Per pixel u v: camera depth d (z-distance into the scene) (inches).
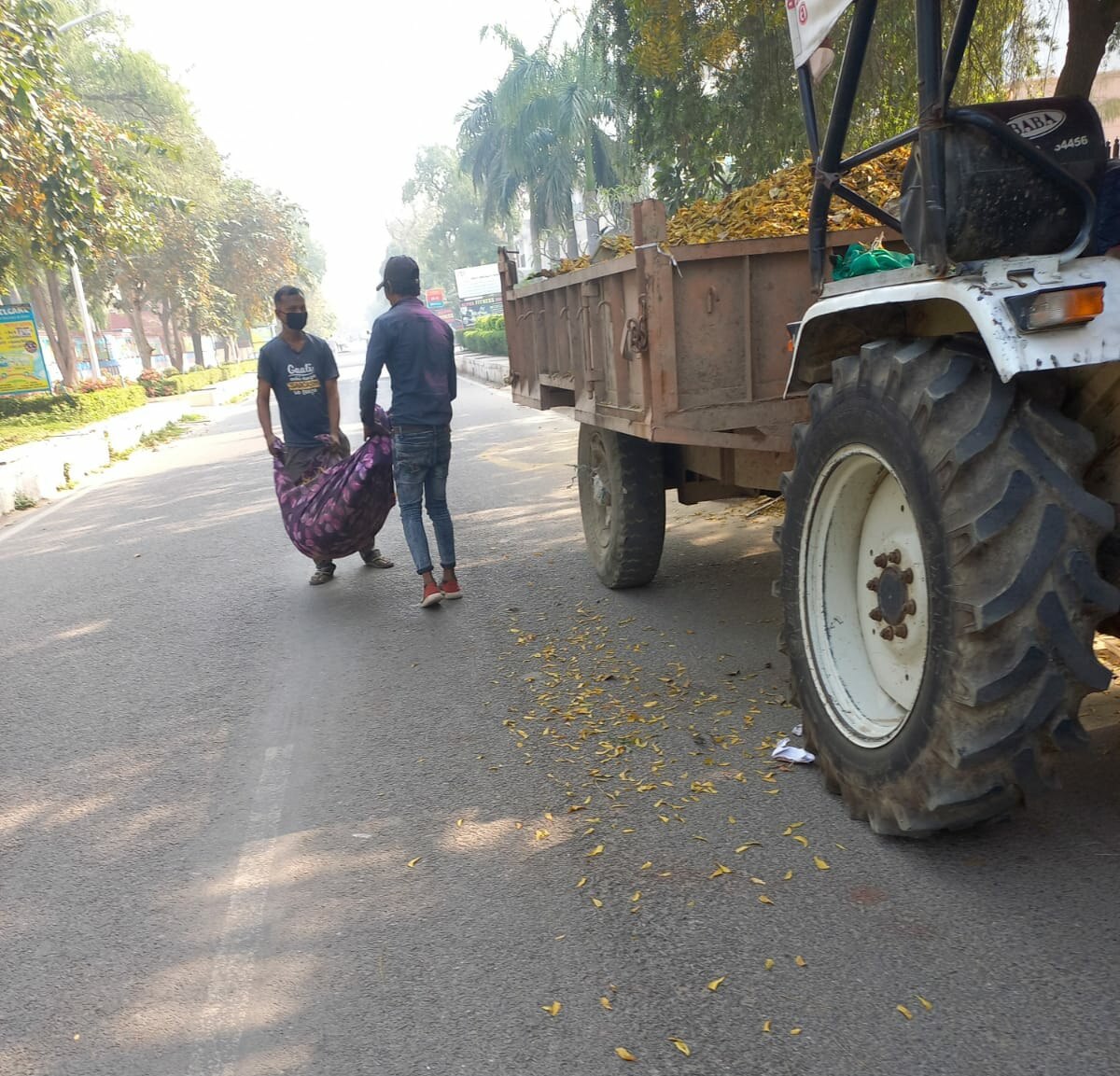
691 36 411.8
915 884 111.5
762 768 143.9
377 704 185.8
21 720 195.5
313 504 263.4
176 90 1315.2
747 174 464.4
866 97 347.6
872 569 127.3
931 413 101.7
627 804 137.6
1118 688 151.8
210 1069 94.5
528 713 173.6
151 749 175.0
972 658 98.3
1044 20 273.4
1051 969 95.3
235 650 227.9
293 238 1866.4
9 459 522.3
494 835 133.3
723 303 169.5
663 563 262.7
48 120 558.6
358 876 126.6
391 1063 92.8
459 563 287.7
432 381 236.1
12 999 108.3
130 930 119.6
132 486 541.6
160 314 1734.7
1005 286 95.4
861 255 140.3
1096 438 102.8
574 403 239.9
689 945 105.2
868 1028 90.1
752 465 190.5
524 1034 94.7
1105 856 112.7
